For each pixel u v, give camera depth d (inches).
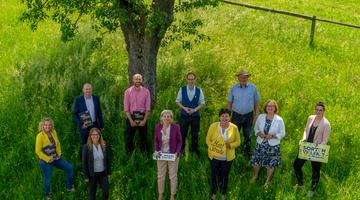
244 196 357.4
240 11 784.9
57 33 623.2
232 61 547.5
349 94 518.0
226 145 336.5
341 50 687.7
